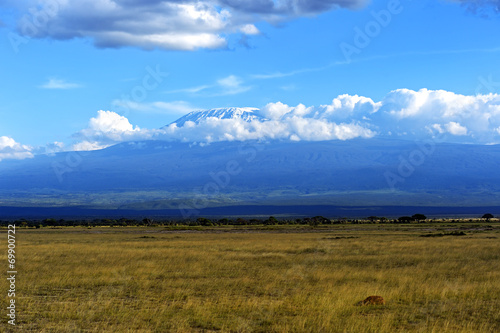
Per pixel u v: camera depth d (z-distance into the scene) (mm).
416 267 31672
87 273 28984
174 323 17047
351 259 36562
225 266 33000
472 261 34938
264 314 18312
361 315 18281
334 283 25312
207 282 25688
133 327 16562
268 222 161375
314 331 15984
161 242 58125
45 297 21953
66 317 17969
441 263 33344
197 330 16391
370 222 163875
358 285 24156
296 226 128000
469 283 24859
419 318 18000
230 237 73438
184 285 24828
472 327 16578
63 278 26828
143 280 26500
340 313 18422
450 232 79062
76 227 137625
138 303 20641
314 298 20828
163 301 21078
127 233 93688
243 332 16078
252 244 52781
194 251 43562
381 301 20406
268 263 34594
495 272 29016
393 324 17078
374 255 39531
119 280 26422
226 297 21391
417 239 60188
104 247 48406
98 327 16578
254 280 26359
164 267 32156
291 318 17734
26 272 29469
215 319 17688
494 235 69250
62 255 40031
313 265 33000
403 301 20844
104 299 21328
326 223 157000
